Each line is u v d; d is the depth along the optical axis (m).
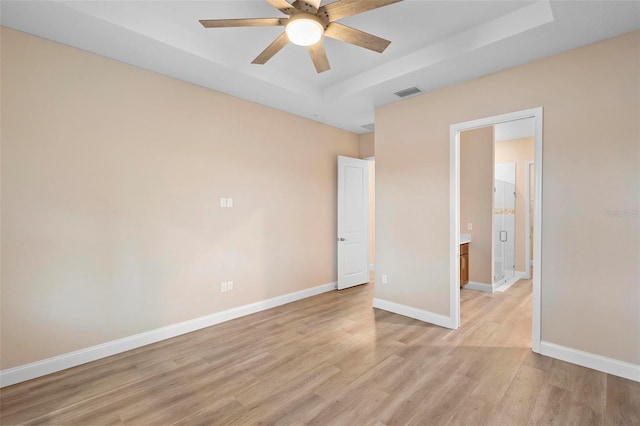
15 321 2.35
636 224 2.30
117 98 2.83
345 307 4.11
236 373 2.47
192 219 3.34
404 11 2.40
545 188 2.69
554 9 2.07
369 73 3.38
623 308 2.35
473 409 2.01
